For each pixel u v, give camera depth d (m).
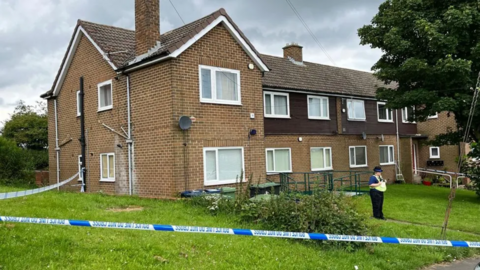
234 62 15.05
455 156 26.44
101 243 6.81
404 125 27.19
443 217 12.62
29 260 5.81
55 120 19.56
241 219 9.48
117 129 15.41
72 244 6.64
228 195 12.28
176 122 13.24
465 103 15.11
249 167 15.26
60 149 19.17
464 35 15.12
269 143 18.75
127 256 6.36
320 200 8.95
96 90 16.59
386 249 8.38
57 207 9.62
